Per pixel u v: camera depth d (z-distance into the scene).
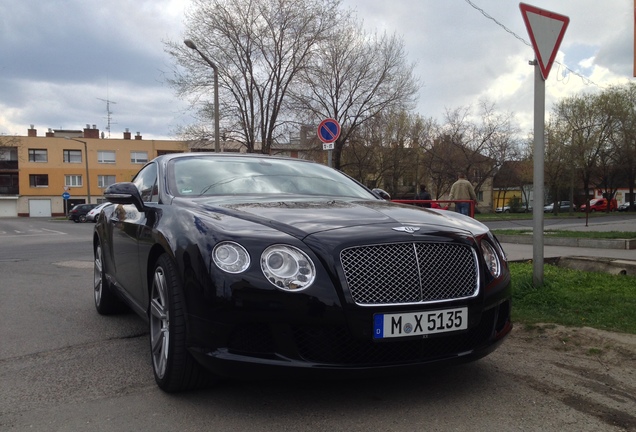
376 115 29.48
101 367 3.63
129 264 4.10
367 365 2.64
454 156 38.72
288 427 2.64
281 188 4.16
